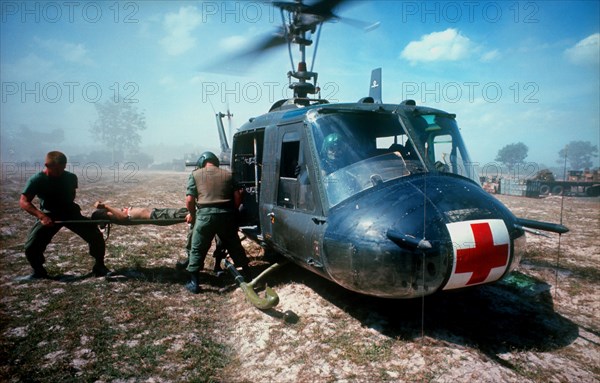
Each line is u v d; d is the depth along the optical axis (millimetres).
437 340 2928
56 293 3721
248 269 4297
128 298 3691
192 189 4035
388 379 2441
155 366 2607
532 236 7309
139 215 4254
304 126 3482
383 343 2875
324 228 3045
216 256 4586
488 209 2859
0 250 5105
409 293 2646
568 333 3215
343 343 2877
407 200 2785
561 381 2484
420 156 3293
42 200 3930
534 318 3475
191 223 4227
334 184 3156
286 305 3607
